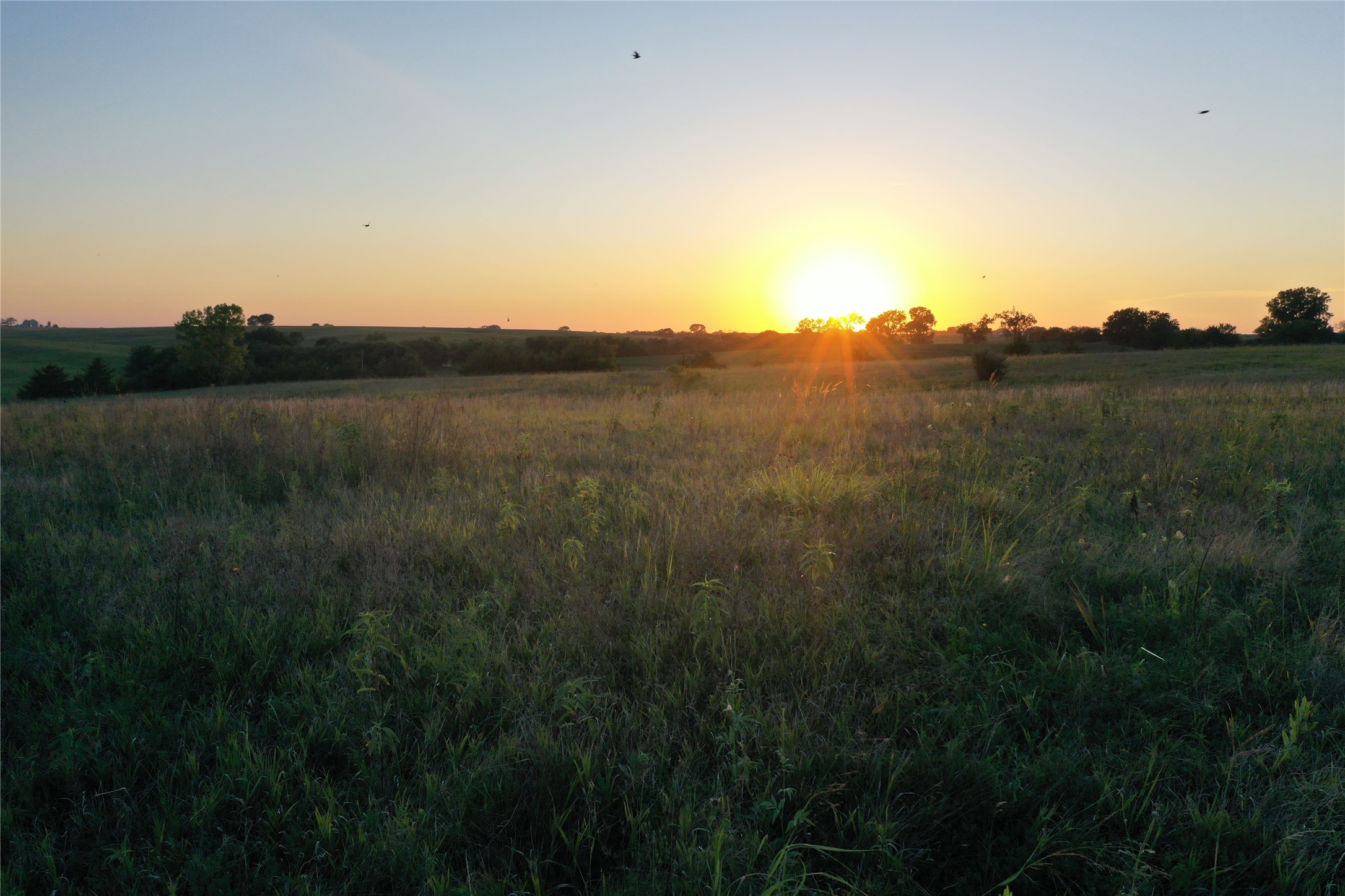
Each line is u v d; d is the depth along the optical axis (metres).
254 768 2.57
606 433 10.84
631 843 2.27
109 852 2.28
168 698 3.11
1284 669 3.12
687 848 2.18
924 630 3.56
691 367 58.91
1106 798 2.41
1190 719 2.85
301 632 3.62
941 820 2.36
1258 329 98.75
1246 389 17.75
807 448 8.72
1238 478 6.49
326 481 7.24
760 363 81.56
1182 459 7.33
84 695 3.10
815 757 2.62
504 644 3.43
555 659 3.33
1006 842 2.31
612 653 3.43
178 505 6.39
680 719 2.91
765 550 4.62
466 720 2.93
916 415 11.71
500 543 4.95
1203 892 2.11
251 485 7.16
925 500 6.05
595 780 2.52
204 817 2.39
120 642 3.66
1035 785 2.50
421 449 8.38
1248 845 2.25
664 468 7.85
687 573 4.31
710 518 5.20
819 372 54.47
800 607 3.77
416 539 5.08
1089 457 7.75
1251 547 4.51
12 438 10.09
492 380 54.84
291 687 3.20
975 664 3.29
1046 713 2.98
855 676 3.20
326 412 11.48
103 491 7.03
